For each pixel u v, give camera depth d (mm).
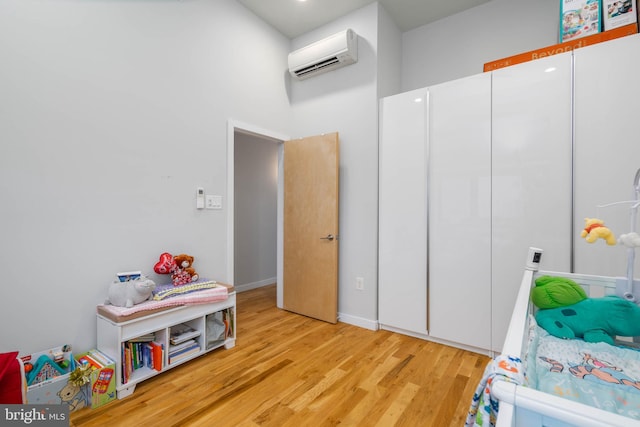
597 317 1335
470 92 2273
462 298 2314
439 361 2137
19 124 1581
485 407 660
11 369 1367
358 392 1769
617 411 813
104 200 1898
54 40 1696
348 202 2918
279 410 1608
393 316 2650
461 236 2314
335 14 2930
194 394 1739
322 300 2963
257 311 3270
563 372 1032
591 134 1857
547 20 2521
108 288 1911
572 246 1922
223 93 2629
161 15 2189
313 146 3021
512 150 2109
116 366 1684
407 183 2570
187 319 2016
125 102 1993
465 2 2770
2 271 1538
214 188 2557
